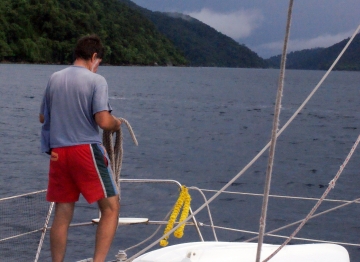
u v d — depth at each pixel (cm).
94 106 332
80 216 908
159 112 3653
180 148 2052
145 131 2581
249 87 7744
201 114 3606
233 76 13175
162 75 11088
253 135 2575
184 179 1470
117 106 4003
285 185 1406
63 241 342
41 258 640
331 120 3412
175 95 5494
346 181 1474
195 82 8775
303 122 3241
